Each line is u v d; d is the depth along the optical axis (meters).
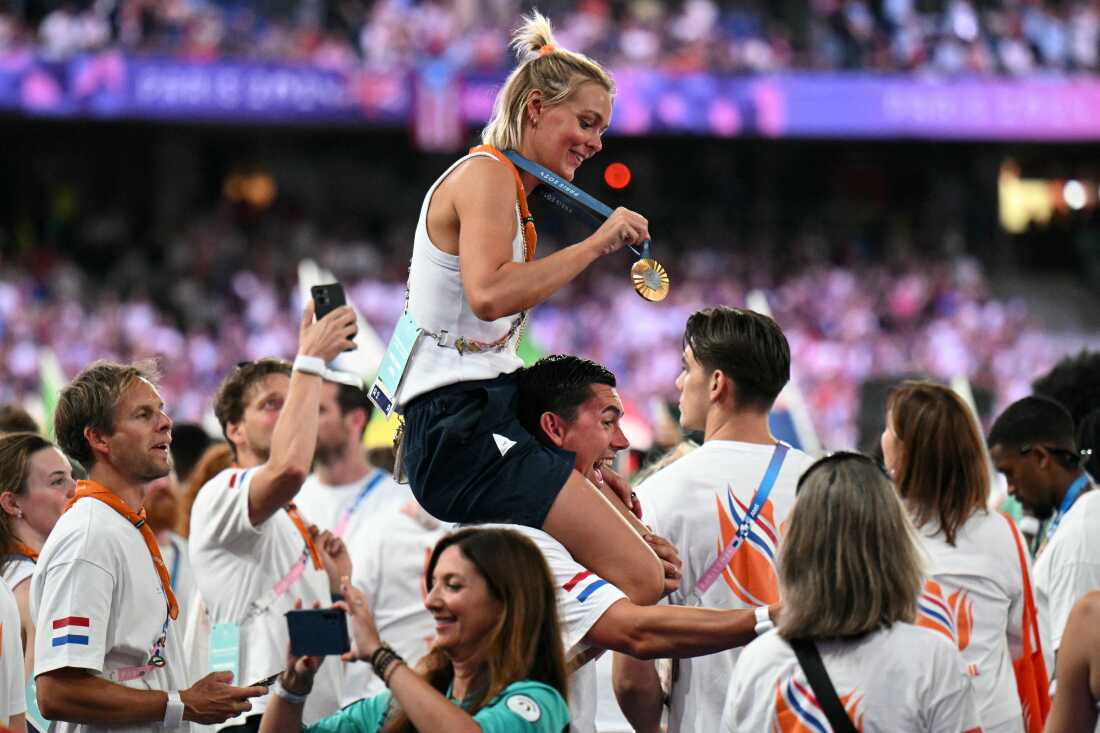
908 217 100.31
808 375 77.75
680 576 14.09
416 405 13.93
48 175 96.56
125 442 15.51
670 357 78.88
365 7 81.81
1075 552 16.33
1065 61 85.75
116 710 14.47
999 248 100.25
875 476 12.61
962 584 15.49
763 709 12.45
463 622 12.12
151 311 79.06
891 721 12.07
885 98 81.75
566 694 12.21
